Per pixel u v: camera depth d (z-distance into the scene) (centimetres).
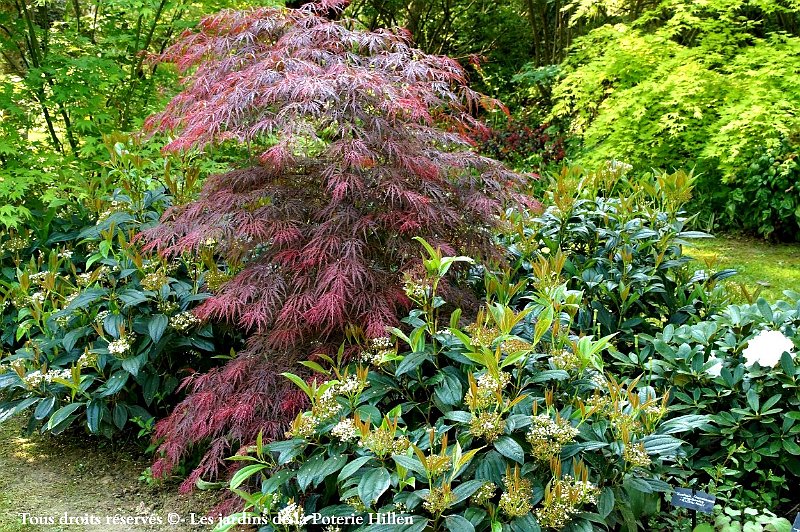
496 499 216
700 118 658
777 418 257
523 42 1240
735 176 669
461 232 283
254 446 234
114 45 521
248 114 264
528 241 343
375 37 288
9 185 423
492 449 226
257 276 274
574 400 236
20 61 517
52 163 457
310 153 274
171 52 309
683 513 244
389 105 254
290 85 249
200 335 319
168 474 296
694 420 228
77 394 317
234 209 269
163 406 329
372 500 200
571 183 373
